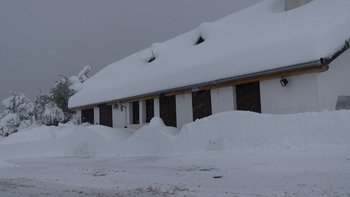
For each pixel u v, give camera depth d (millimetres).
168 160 13789
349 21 14070
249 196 6648
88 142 21141
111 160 16578
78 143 21906
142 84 21844
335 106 13766
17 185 10539
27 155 24484
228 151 13180
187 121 19359
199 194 7137
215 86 17156
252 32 17609
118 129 21688
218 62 16922
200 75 17516
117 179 10148
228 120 13602
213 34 21203
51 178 11625
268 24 17500
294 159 9898
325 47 12820
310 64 12875
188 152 14945
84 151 21359
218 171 9812
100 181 10039
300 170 8531
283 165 9336
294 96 14211
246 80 15625
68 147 22688
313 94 13516
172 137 15961
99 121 27078
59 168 14641
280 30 15773
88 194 8078
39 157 22875
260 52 15031
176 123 20078
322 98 13398
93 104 26625
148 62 26188
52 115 33031
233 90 16875
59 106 33875
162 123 18719
